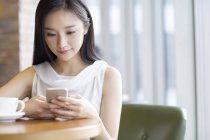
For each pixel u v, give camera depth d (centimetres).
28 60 418
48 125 131
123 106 192
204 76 287
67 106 145
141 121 186
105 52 466
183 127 178
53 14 159
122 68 453
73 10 160
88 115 147
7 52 409
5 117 140
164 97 407
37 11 168
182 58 305
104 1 465
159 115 184
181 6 304
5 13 407
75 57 180
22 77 184
